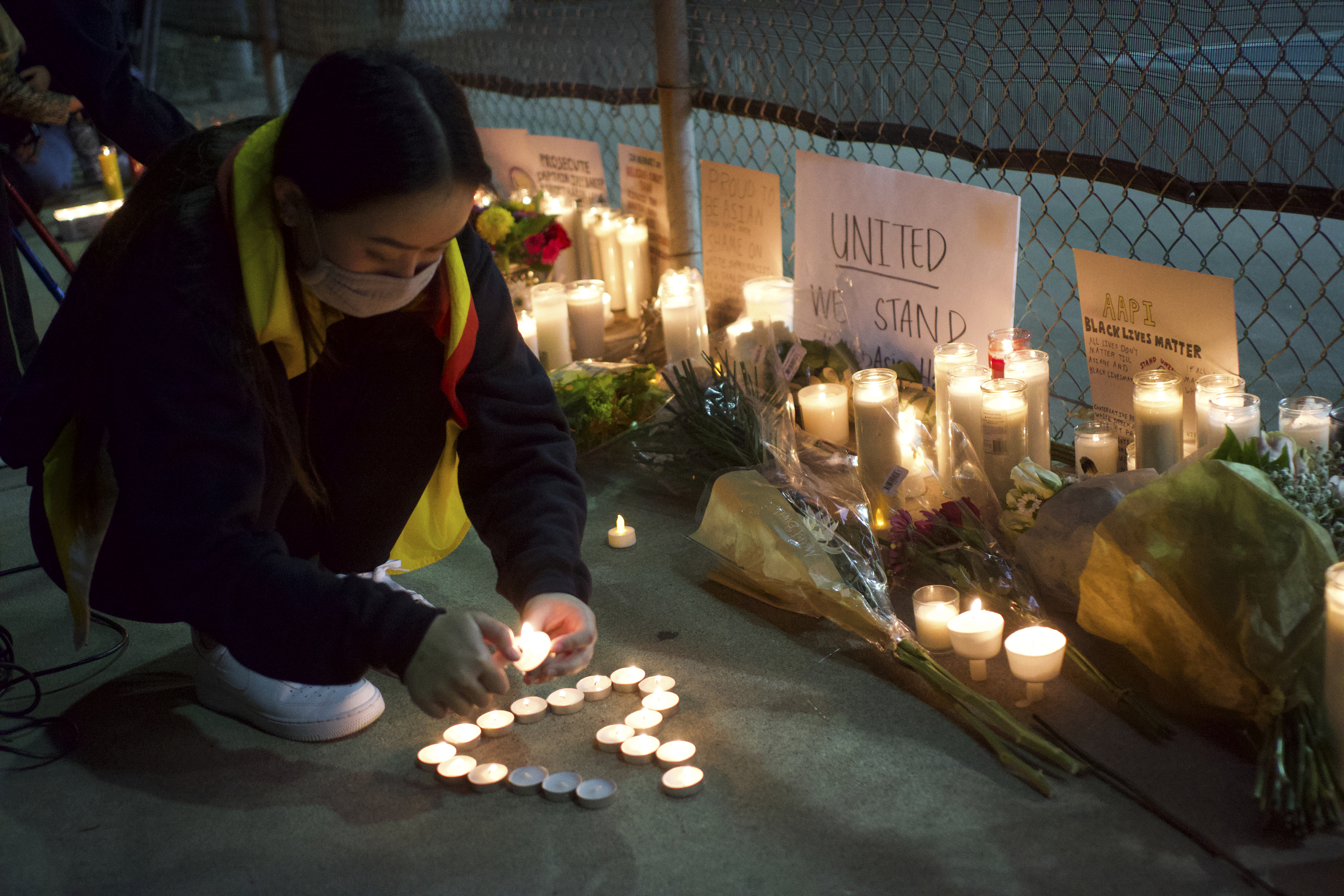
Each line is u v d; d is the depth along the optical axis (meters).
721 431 2.95
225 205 1.59
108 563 2.00
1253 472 1.92
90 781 2.10
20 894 1.81
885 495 2.72
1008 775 1.88
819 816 1.82
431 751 2.07
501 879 1.75
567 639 1.74
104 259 1.67
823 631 2.39
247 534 1.62
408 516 2.22
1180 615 1.92
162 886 1.80
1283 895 1.55
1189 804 1.75
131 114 3.33
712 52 3.80
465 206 1.46
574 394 3.36
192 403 1.58
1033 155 2.86
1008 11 2.81
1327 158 2.29
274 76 6.62
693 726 2.10
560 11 4.45
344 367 1.99
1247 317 3.84
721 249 3.93
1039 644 2.12
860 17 3.23
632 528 2.93
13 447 1.89
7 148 6.39
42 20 3.17
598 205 4.50
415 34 5.45
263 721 2.19
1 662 2.39
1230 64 2.39
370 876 1.78
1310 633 1.79
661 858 1.76
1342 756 1.70
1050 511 2.30
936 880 1.65
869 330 3.39
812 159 3.41
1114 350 2.71
